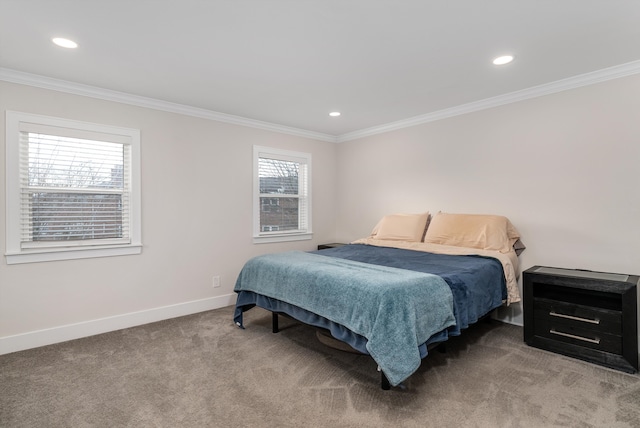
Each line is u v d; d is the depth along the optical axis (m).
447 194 3.80
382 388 2.05
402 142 4.25
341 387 2.09
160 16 1.89
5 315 2.63
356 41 2.20
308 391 2.04
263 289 2.85
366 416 1.79
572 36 2.15
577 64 2.57
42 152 2.81
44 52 2.32
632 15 1.90
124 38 2.14
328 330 2.34
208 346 2.73
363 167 4.74
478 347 2.68
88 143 3.03
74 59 2.43
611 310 2.33
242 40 2.18
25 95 2.71
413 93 3.21
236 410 1.85
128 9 1.82
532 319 2.68
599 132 2.75
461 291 2.29
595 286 2.37
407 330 1.84
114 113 3.14
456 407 1.86
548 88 2.98
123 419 1.78
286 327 3.18
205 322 3.33
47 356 2.54
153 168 3.38
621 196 2.66
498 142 3.36
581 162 2.85
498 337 2.89
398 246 3.61
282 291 2.64
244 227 4.09
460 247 3.24
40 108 2.77
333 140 5.08
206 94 3.20
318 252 3.43
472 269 2.54
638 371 2.26
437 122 3.88
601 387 2.06
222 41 2.19
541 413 1.80
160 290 3.43
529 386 2.08
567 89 2.91
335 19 1.94
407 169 4.20
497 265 2.80
